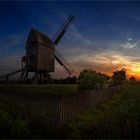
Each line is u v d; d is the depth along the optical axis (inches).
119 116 507.2
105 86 967.0
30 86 949.8
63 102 426.6
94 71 884.0
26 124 381.4
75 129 392.8
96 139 333.1
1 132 338.0
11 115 414.6
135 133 360.8
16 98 460.8
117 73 1946.4
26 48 1328.7
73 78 1617.9
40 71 1396.4
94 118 497.4
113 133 363.3
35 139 323.6
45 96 427.5
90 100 646.5
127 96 1062.4
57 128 384.5
